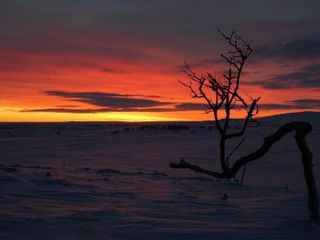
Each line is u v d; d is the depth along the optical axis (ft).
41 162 93.30
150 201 39.06
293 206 37.06
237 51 24.40
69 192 40.83
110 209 31.55
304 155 27.99
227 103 25.03
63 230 23.35
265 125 274.77
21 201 34.06
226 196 42.63
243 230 25.30
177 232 24.23
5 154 117.50
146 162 96.37
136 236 23.09
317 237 23.94
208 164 89.76
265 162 91.35
